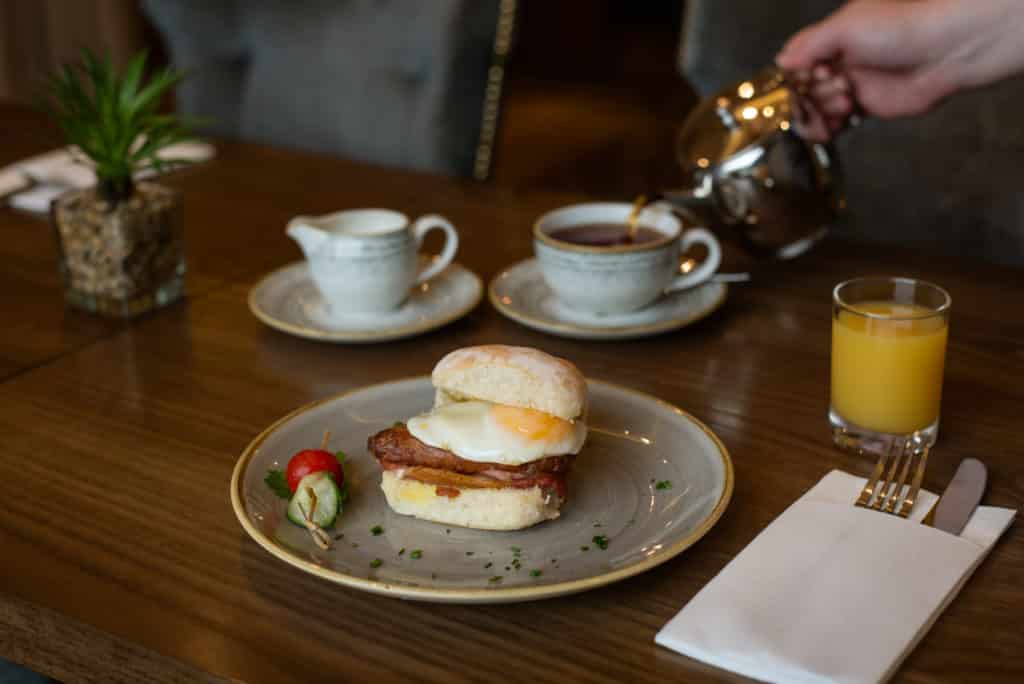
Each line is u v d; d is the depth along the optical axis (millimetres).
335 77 1533
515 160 3316
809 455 807
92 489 780
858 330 797
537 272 1052
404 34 1475
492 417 732
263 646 666
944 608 676
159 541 735
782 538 711
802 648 645
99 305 999
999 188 1331
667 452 787
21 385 894
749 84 1034
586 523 733
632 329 937
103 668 683
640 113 3857
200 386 890
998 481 775
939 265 1073
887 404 796
